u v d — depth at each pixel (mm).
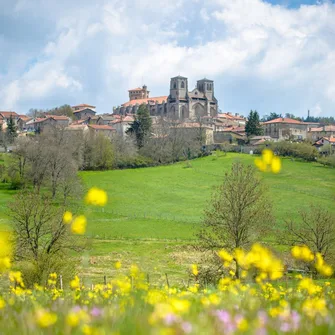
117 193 122250
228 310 6207
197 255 62156
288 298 9094
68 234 43375
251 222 43875
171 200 117312
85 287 11422
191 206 110938
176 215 99125
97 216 92875
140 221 90500
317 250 47094
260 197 45562
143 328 4098
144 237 76375
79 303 8289
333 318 5070
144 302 7301
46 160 103000
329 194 119188
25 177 112688
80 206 98688
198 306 6691
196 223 89125
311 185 129500
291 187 126125
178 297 8547
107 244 69750
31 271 30922
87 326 4113
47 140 118625
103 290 10695
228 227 44438
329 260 45594
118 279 10055
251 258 8914
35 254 41750
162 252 64250
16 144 125312
